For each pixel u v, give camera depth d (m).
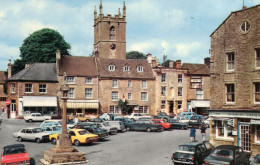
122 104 57.69
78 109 56.81
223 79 28.86
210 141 29.34
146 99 60.28
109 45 74.12
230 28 28.56
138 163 23.44
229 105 28.16
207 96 62.69
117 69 60.16
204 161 20.33
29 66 58.19
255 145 25.84
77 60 60.12
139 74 60.56
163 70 60.88
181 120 46.78
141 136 36.91
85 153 27.50
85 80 57.19
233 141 27.52
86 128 34.56
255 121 25.56
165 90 60.94
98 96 57.56
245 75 27.09
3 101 80.94
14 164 21.52
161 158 24.97
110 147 30.16
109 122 40.44
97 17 76.94
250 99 26.58
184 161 21.66
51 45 72.31
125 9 75.94
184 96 61.62
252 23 26.81
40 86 54.97
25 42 74.94
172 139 34.25
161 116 48.00
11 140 34.94
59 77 55.81
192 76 62.38
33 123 48.34
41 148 30.19
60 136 25.56
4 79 81.88
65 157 24.20
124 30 75.50
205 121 44.50
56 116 54.25
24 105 53.03
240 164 20.73
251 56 26.73
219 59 29.38
